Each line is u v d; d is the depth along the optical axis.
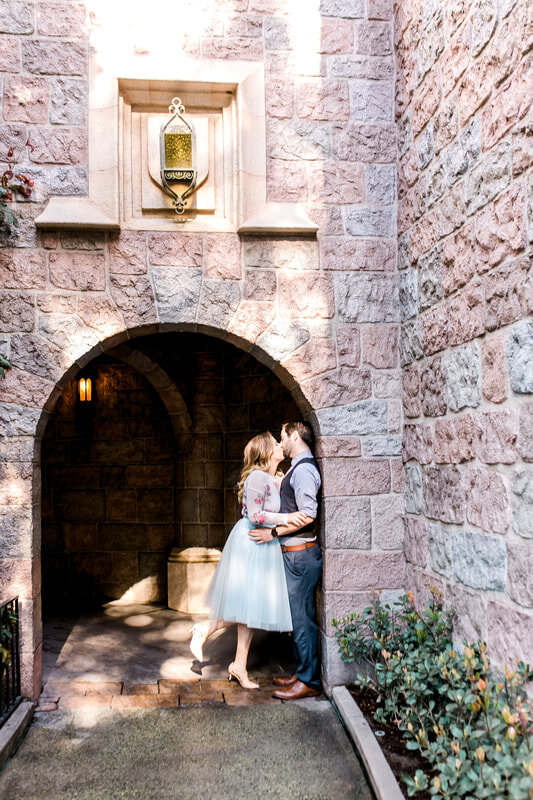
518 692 2.53
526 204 2.58
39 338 3.80
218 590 4.07
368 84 4.13
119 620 5.68
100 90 3.88
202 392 6.00
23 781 2.94
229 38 4.03
